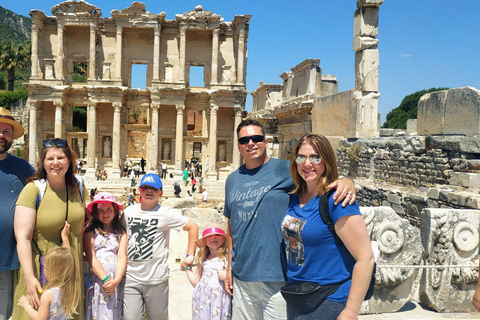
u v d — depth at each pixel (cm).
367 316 763
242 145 571
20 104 5266
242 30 4597
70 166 597
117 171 4366
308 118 3022
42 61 4616
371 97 1964
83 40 4662
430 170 1366
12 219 587
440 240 809
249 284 557
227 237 616
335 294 447
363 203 1678
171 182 4362
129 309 666
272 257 534
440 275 790
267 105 4231
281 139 3712
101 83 4394
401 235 782
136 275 668
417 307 809
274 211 535
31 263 550
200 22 4494
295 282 473
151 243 673
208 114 4788
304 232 460
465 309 799
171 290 995
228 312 640
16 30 12406
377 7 1939
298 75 3281
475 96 1217
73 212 590
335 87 3106
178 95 4453
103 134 4697
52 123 4653
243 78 4784
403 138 1548
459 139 1238
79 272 579
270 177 555
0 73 8256
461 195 1083
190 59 4778
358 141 1923
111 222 672
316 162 466
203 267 670
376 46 1953
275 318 540
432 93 1445
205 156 4850
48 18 4606
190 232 705
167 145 4884
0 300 596
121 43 4444
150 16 4416
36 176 583
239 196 559
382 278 759
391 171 1627
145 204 682
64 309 544
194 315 663
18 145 5197
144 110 6881
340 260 451
